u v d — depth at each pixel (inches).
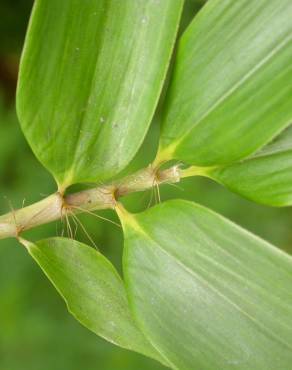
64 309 10.1
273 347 4.5
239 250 4.6
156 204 4.7
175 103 4.5
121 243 9.9
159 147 4.6
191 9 9.9
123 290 4.7
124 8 4.4
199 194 9.8
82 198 4.6
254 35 4.4
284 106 4.4
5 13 11.2
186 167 4.8
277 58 4.4
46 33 4.3
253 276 4.6
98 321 4.6
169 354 4.5
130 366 9.8
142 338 4.6
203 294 4.6
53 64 4.4
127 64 4.5
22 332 9.8
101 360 9.9
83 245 4.7
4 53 11.8
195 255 4.6
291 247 10.5
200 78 4.5
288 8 4.4
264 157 4.6
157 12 4.4
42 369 9.9
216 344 4.6
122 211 4.6
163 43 4.4
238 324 4.6
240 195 4.6
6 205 10.0
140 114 4.5
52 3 4.3
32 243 4.6
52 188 10.0
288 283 4.5
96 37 4.4
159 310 4.6
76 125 4.5
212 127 4.5
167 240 4.6
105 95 4.5
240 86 4.5
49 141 4.5
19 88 4.4
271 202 4.6
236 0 4.4
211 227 4.6
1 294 9.8
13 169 10.2
